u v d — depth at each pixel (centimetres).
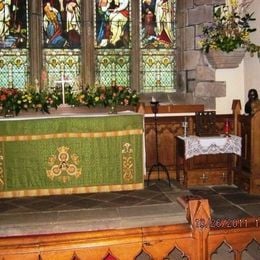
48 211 456
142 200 499
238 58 622
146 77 709
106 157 531
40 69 676
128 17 705
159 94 704
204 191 562
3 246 168
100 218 427
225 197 530
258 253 356
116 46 704
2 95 543
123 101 577
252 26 625
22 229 405
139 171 543
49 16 684
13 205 485
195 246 185
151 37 707
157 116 636
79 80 685
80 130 522
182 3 695
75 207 472
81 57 693
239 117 598
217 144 552
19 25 677
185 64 698
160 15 708
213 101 653
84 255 174
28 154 514
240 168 580
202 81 658
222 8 628
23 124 511
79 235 176
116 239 177
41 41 679
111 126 530
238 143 557
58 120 517
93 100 569
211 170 595
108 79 702
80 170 525
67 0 689
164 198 508
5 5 670
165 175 630
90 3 682
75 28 694
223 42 593
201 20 650
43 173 517
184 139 554
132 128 537
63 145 520
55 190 520
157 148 600
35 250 170
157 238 181
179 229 185
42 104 554
